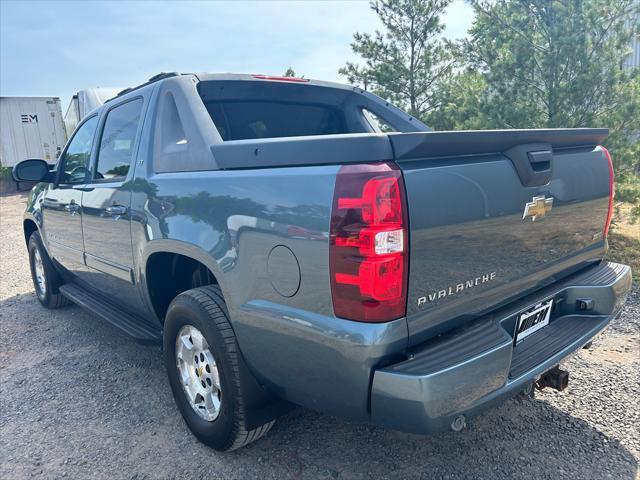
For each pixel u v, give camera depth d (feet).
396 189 6.12
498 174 7.34
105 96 39.86
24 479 8.70
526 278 8.11
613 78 21.85
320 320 6.59
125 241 10.88
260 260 7.29
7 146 67.67
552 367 8.20
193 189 8.67
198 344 8.98
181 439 9.66
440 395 6.14
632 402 10.27
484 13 24.48
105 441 9.70
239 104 12.14
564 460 8.62
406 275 6.28
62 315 17.24
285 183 7.01
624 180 22.22
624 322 14.43
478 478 8.26
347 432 9.64
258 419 8.30
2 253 28.17
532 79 23.67
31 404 11.24
